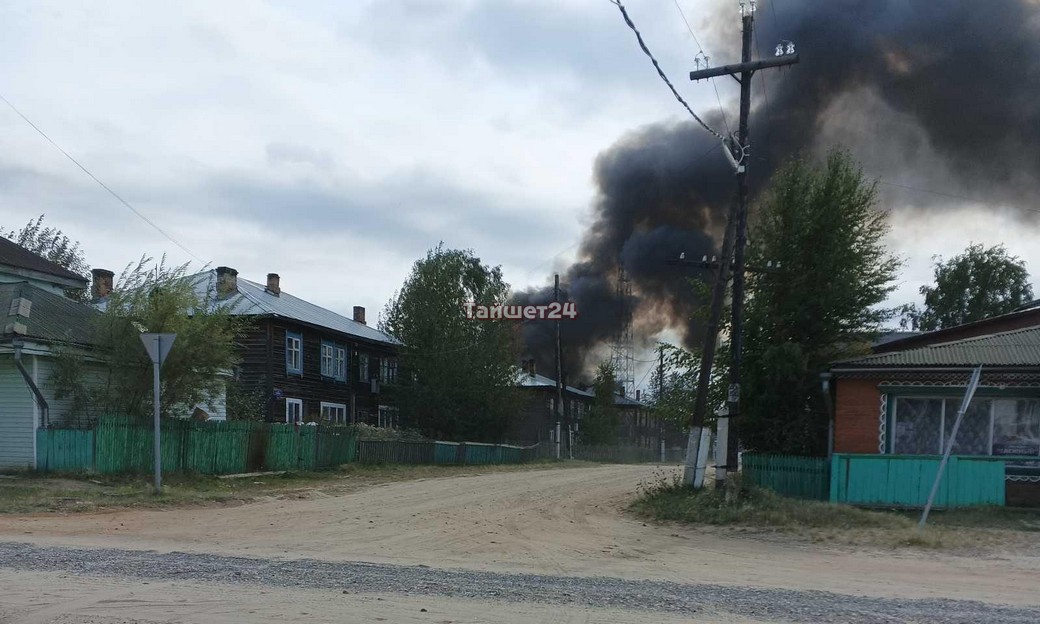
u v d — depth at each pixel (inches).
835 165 736.3
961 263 1903.3
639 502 674.8
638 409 2805.1
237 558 367.6
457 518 573.6
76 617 246.2
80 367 760.3
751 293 759.1
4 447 732.0
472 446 1419.8
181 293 801.6
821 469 668.1
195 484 737.0
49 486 639.1
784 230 741.3
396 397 1664.6
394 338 1685.5
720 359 767.7
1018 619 271.9
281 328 1321.4
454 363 1616.6
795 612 272.8
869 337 742.5
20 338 718.5
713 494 620.4
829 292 716.7
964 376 646.5
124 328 773.3
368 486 837.2
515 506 669.3
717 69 650.2
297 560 368.2
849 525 549.3
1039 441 641.0
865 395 672.4
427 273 1674.5
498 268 1731.1
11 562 335.0
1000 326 871.7
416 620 248.7
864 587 340.8
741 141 653.3
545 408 2293.3
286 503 641.6
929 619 266.2
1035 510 591.5
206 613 253.3
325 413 1460.4
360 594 287.7
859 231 741.9
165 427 773.9
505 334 1697.8
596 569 374.6
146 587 291.0
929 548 472.4
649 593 303.6
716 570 383.9
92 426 730.8
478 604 275.0
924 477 626.8
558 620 252.8
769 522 561.6
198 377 811.4
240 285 1379.2
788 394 721.6
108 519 507.5
